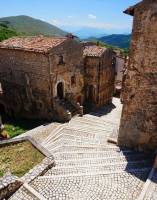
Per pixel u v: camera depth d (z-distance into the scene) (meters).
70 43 24.20
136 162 13.55
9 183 10.31
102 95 29.56
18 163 13.30
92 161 13.75
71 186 11.03
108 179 11.61
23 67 24.50
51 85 23.08
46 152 14.05
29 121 25.92
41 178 11.62
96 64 26.80
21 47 23.62
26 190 10.69
